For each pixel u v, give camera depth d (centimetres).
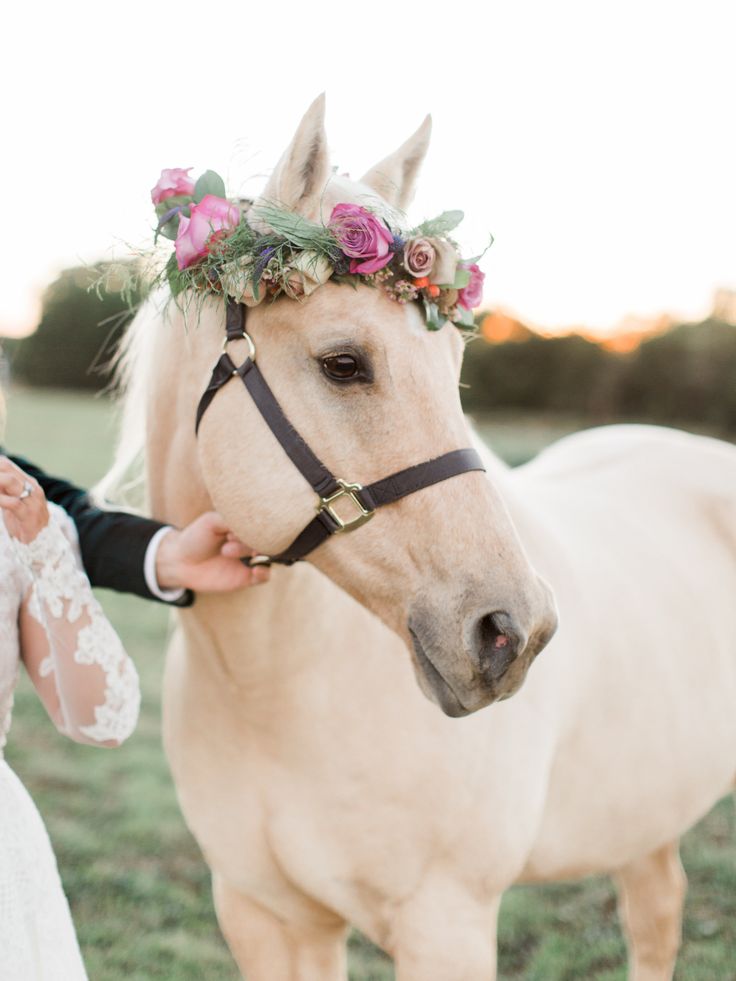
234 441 158
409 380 148
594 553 237
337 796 181
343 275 148
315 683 179
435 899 184
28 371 3052
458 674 143
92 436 1823
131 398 189
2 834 144
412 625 149
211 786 194
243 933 202
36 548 150
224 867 196
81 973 155
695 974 306
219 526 166
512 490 223
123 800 425
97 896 346
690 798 245
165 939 321
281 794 185
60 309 3022
